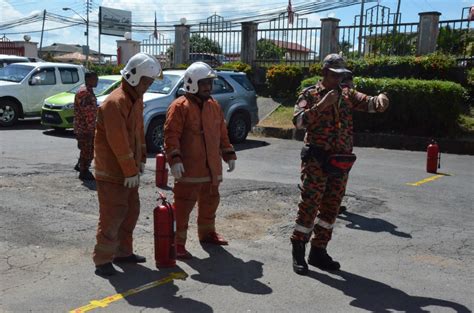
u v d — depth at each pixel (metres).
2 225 6.13
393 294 4.56
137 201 5.06
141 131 4.93
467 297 4.53
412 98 13.58
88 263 5.08
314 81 14.98
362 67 16.55
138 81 4.66
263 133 15.73
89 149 8.52
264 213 7.03
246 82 14.26
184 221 5.31
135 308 4.16
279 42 20.59
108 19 44.03
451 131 13.52
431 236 6.20
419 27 17.14
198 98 5.31
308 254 5.55
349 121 4.91
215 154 5.38
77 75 17.73
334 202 5.03
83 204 7.17
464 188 8.75
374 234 6.25
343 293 4.56
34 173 9.02
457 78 15.67
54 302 4.22
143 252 5.45
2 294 4.34
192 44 22.73
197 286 4.62
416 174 9.94
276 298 4.42
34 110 16.75
